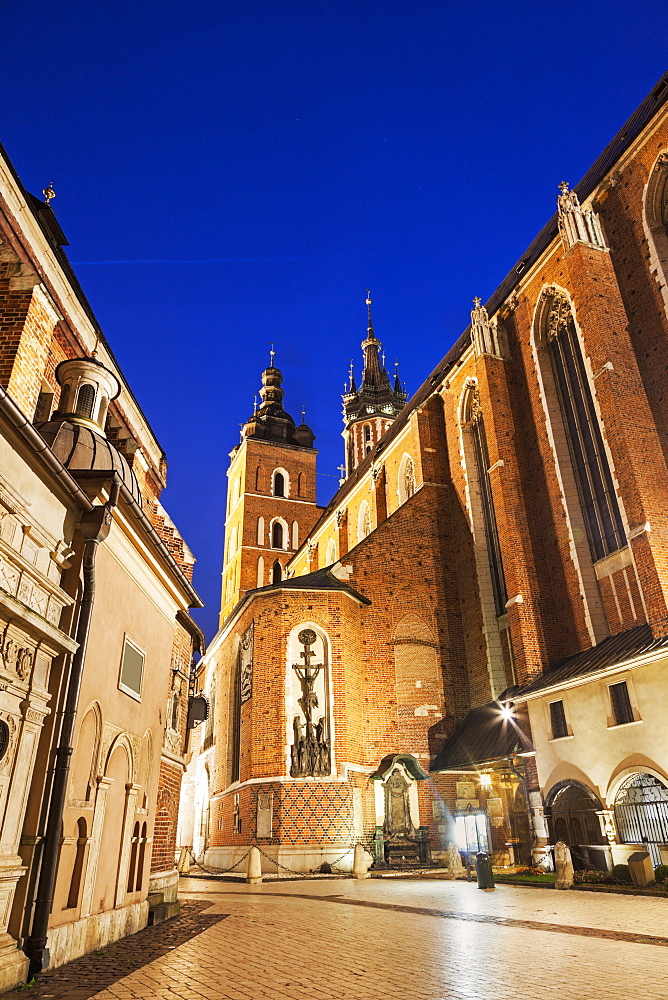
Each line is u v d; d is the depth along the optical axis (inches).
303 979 310.0
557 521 1092.5
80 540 403.2
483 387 1241.4
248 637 1280.8
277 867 1031.6
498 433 1188.5
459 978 308.3
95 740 414.6
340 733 1131.9
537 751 912.9
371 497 1836.9
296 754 1106.7
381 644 1273.4
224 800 1328.7
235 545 2687.0
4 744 322.3
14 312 514.0
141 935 454.6
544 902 601.0
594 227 1059.3
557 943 397.4
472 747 1095.0
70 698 368.5
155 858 559.8
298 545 2662.4
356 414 3083.2
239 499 2733.8
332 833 1068.5
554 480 1110.4
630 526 878.4
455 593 1348.4
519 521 1130.7
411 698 1243.2
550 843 865.5
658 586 826.8
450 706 1248.2
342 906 619.2
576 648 1015.0
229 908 620.4
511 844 987.9
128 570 483.8
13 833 325.1
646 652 749.9
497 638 1232.8
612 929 442.9
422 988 289.7
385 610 1301.7
